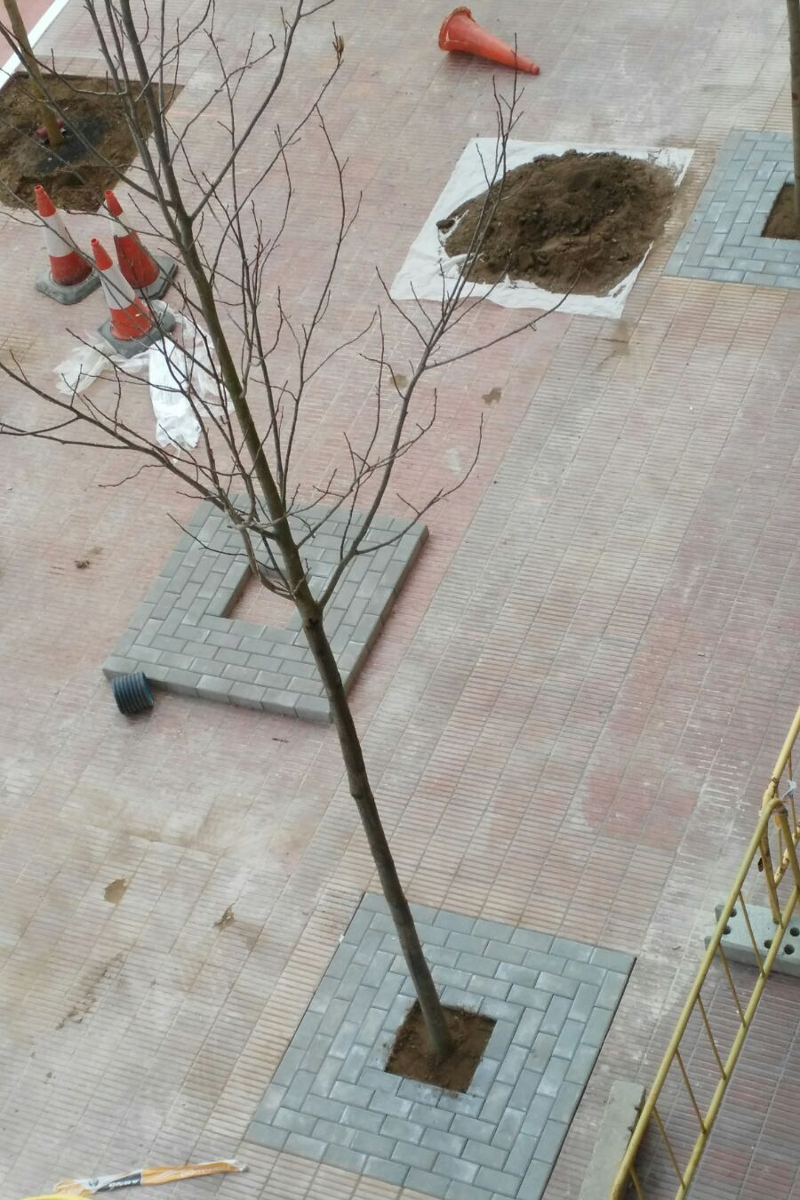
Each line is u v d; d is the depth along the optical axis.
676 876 8.12
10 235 12.88
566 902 8.14
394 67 13.37
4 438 11.32
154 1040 8.07
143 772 9.27
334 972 8.12
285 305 11.65
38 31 14.53
